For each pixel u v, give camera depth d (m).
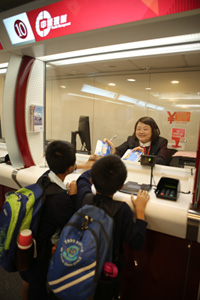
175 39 1.36
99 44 1.49
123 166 0.98
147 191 1.28
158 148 2.06
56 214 1.04
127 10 1.12
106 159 0.98
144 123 2.02
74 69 3.12
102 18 1.21
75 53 1.78
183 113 3.12
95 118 3.92
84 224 0.89
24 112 1.91
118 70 3.16
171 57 2.24
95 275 0.80
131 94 3.47
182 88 3.05
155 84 3.22
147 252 1.25
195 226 1.01
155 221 1.11
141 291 1.31
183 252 1.14
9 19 1.54
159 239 1.20
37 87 2.06
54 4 1.31
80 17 1.27
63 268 0.82
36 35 1.51
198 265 1.11
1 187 2.01
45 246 1.05
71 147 1.14
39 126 2.06
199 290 1.13
